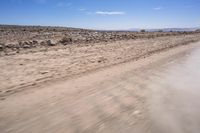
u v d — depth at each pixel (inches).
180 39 1015.0
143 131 113.5
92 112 142.4
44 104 161.5
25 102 167.3
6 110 150.9
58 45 644.1
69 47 598.2
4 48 521.0
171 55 417.4
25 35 1070.4
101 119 130.5
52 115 139.6
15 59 384.8
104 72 274.2
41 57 413.4
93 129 117.8
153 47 604.4
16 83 227.1
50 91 195.9
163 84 207.6
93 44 700.7
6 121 132.3
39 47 577.0
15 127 123.7
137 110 142.6
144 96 172.4
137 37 1138.7
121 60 373.7
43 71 288.5
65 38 748.6
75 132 115.2
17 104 163.2
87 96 178.1
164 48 570.3
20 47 555.5
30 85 218.8
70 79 241.6
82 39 845.2
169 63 325.1
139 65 316.2
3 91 198.8
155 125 119.6
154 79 228.8
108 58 401.7
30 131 118.2
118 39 953.5
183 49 532.4
